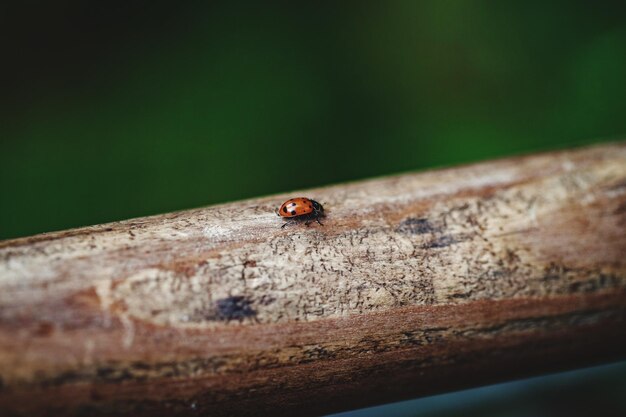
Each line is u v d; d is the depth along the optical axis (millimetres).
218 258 218
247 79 413
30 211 380
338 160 413
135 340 210
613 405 281
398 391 228
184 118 403
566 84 426
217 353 213
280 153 405
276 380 217
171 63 417
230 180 396
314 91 418
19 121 403
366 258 224
